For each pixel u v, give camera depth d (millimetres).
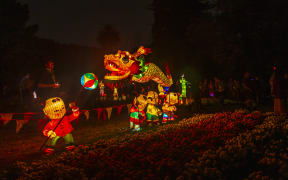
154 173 5027
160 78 9914
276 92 10602
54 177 5219
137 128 9516
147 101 9844
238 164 4852
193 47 31000
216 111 14195
